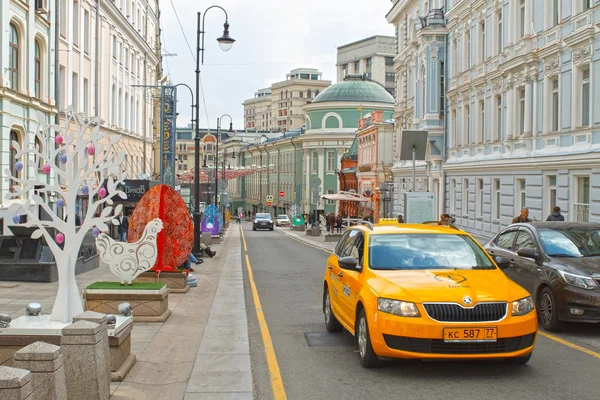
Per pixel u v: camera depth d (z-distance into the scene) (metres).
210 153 116.25
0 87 19.09
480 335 6.95
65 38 26.97
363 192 56.47
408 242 8.70
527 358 7.43
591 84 19.23
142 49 45.84
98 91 32.53
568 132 20.78
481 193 29.86
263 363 7.93
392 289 7.35
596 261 10.27
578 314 9.59
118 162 8.70
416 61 37.81
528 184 23.97
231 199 127.94
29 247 15.21
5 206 19.41
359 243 9.06
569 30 20.70
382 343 7.11
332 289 9.59
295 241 40.03
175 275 14.02
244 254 27.84
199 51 22.38
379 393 6.62
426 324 6.93
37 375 4.79
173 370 7.46
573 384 6.88
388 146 52.56
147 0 47.41
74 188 8.39
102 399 5.99
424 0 38.50
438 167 35.56
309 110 87.81
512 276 11.25
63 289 7.94
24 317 7.88
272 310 12.05
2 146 19.59
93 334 5.90
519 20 25.19
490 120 28.14
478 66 29.53
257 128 174.88
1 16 19.27
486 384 6.90
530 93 23.84
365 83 86.38
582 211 20.05
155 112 55.31
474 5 29.53
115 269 10.59
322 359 8.12
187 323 10.43
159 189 13.89
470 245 8.77
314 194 42.00
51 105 23.69
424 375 7.28
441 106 34.88
